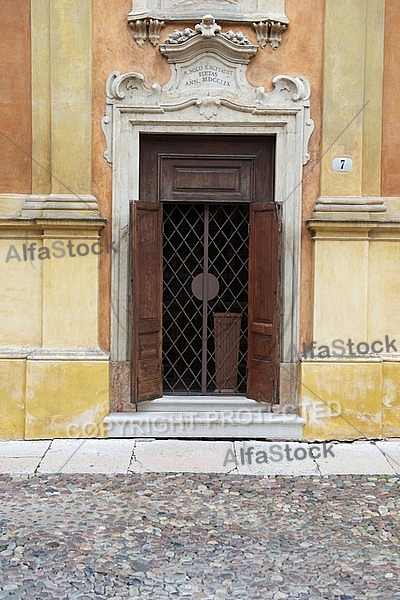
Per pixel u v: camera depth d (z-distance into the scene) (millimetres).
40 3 7738
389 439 7895
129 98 7828
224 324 8289
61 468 6992
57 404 7742
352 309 7863
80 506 6094
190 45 7727
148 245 7914
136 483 6637
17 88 7820
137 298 7809
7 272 7848
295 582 4891
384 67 7871
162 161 8039
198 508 6086
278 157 7914
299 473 6949
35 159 7832
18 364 7766
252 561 5168
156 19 7711
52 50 7719
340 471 7008
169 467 7047
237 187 8062
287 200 7902
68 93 7746
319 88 7859
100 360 7746
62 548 5305
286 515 5961
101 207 7883
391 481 6762
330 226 7746
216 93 7828
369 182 7902
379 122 7883
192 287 8242
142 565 5086
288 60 7867
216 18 7773
